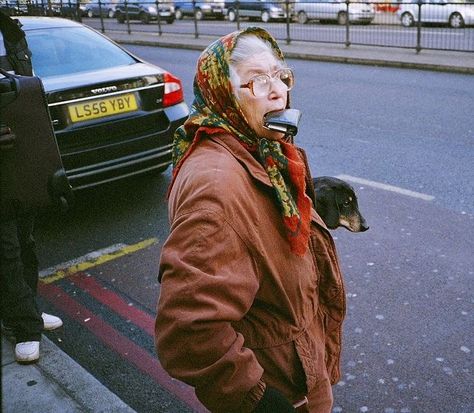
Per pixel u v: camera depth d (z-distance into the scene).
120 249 4.61
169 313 1.29
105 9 26.23
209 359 1.29
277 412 1.35
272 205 1.45
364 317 3.50
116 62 5.28
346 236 4.55
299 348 1.54
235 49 1.46
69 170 4.68
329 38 15.88
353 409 2.78
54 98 4.56
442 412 2.73
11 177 2.01
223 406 1.33
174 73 13.08
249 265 1.36
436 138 6.94
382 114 8.25
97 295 3.94
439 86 10.00
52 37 5.25
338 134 7.37
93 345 3.37
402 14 16.95
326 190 2.30
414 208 5.00
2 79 2.03
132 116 4.95
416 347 3.19
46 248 4.67
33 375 2.94
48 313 3.73
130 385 3.02
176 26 22.66
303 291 1.52
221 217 1.32
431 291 3.73
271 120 1.40
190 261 1.29
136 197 5.63
